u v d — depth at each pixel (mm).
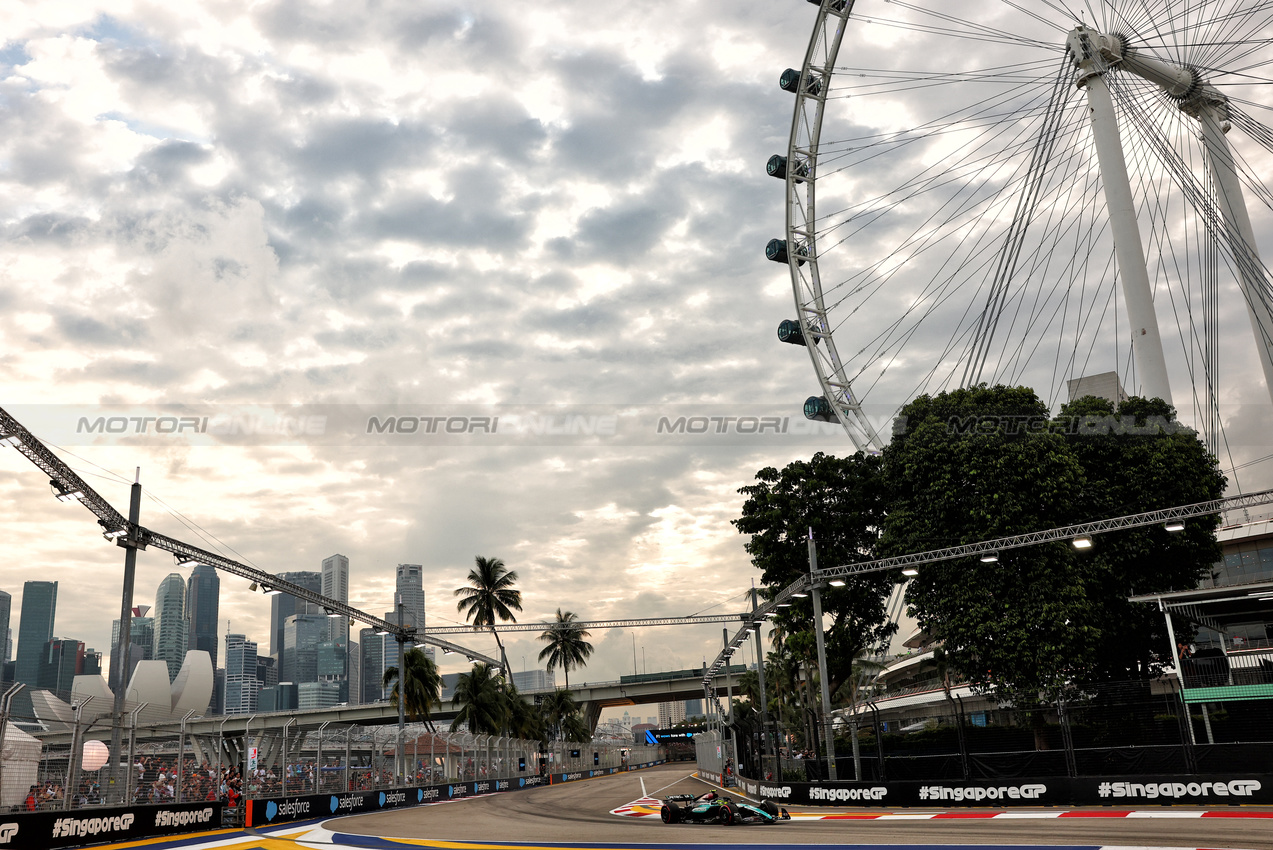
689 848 18688
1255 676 33969
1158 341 42938
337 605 52000
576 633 114000
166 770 29016
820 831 21672
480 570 96188
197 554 38125
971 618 36812
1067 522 37250
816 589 36469
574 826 26688
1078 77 46281
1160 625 40156
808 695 55031
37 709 23828
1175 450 39375
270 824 31031
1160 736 33750
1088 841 16641
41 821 22500
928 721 35406
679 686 121312
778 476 47938
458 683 79500
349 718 107125
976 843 17172
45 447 28688
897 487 42250
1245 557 58469
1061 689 34375
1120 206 44344
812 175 63375
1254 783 24203
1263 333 42781
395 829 27375
